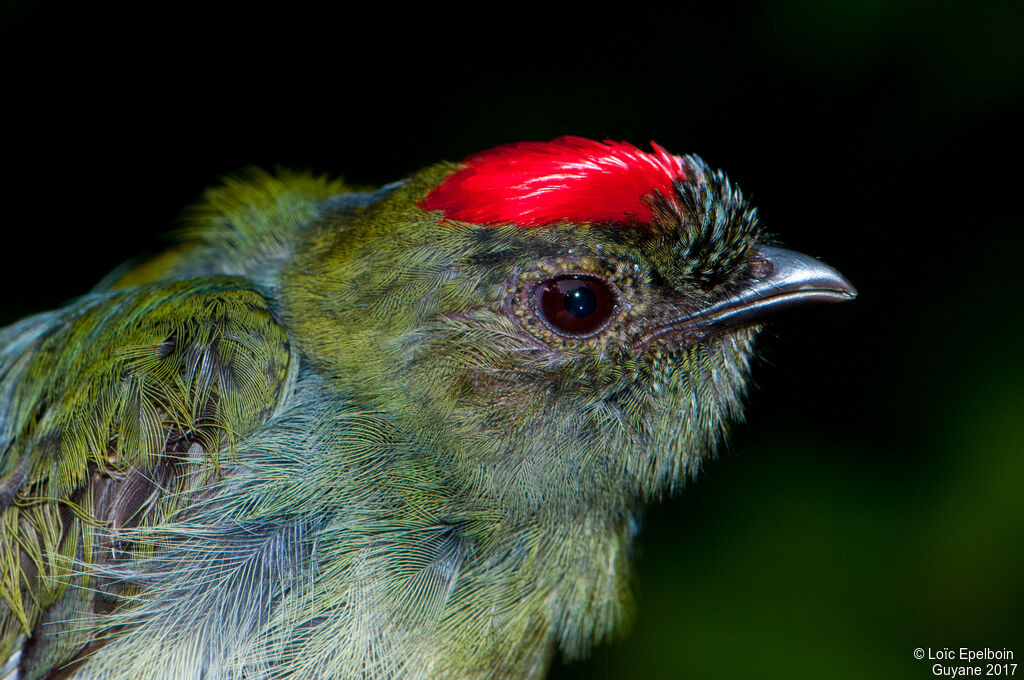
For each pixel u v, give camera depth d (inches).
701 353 19.6
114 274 20.6
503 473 19.5
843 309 21.1
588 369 19.4
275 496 19.4
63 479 19.4
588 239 19.4
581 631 19.7
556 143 19.5
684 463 19.6
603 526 19.7
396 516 19.4
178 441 19.4
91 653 19.3
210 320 19.5
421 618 19.4
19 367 19.7
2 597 19.4
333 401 19.5
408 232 19.5
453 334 19.4
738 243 19.5
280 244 19.9
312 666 19.3
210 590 19.3
